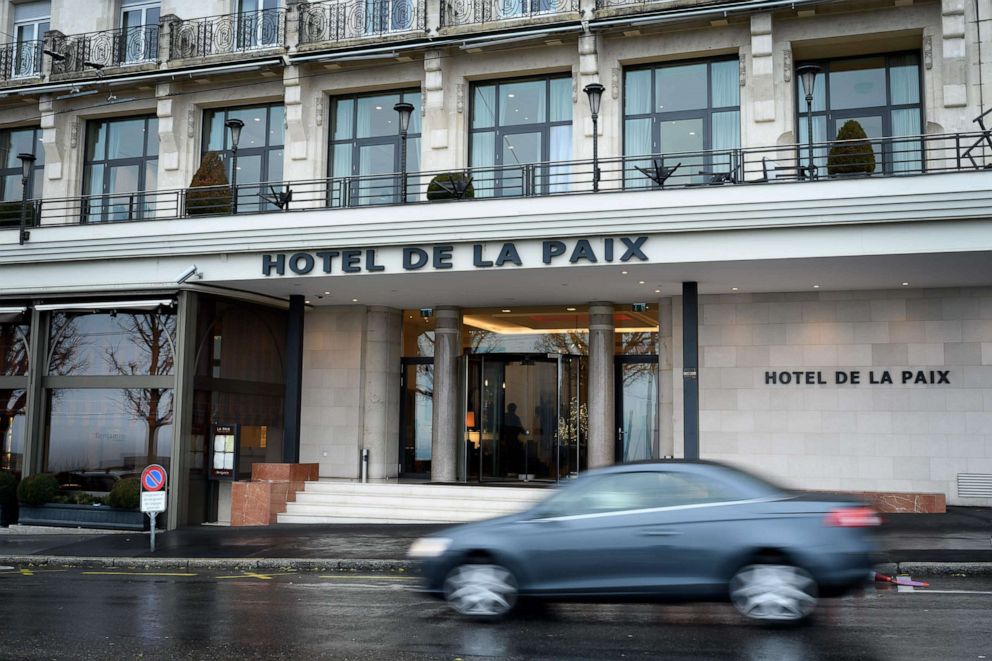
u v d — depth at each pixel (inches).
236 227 743.7
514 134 816.9
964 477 723.4
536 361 881.5
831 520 312.3
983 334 730.8
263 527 714.8
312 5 848.9
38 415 809.5
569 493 339.0
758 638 306.3
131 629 341.1
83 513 763.4
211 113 903.7
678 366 806.5
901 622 333.7
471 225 682.8
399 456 924.6
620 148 777.6
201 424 778.8
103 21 931.3
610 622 338.0
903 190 597.9
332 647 302.8
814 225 615.2
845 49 741.9
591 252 660.1
